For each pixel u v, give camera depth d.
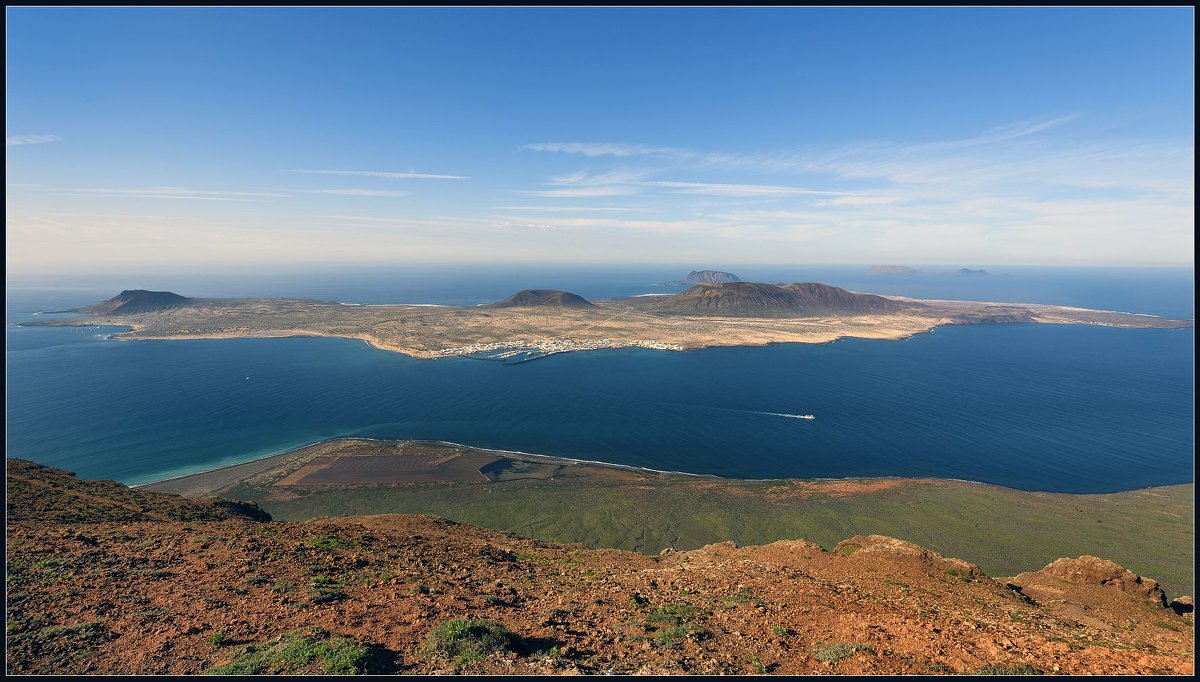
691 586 25.52
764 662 16.03
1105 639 19.77
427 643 16.05
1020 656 16.91
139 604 19.17
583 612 20.72
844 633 18.69
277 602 19.78
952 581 30.30
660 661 15.50
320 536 30.30
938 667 15.75
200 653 15.59
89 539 26.22
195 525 30.98
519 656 15.70
